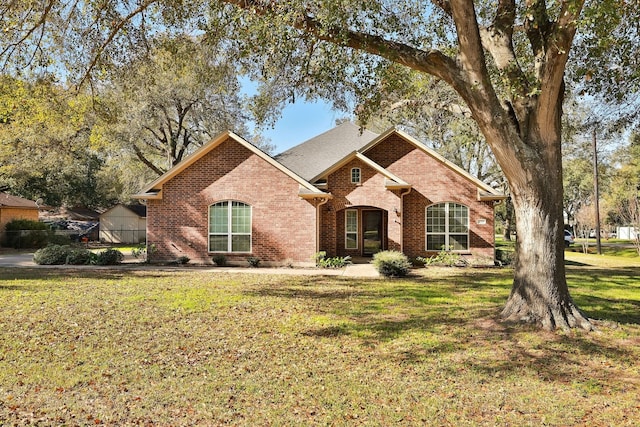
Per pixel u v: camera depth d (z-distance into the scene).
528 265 8.36
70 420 4.58
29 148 29.19
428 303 10.73
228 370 6.07
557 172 8.20
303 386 5.53
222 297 11.31
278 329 8.23
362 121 10.89
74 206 49.44
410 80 11.23
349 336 7.78
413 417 4.72
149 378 5.75
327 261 18.98
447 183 20.75
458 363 6.41
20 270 17.31
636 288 13.51
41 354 6.64
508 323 8.31
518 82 8.11
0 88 13.05
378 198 20.33
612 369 6.17
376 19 9.01
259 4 7.77
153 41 11.86
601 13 6.47
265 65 10.24
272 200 19.31
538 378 5.85
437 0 9.06
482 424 4.58
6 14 10.15
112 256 19.78
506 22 8.70
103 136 26.64
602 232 53.72
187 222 19.62
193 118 31.70
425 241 20.80
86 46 11.55
